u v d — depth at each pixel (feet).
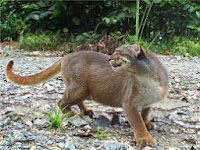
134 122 8.57
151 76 8.46
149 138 8.41
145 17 19.43
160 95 8.66
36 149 8.07
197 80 12.85
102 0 20.01
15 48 19.29
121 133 8.89
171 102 10.82
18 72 13.61
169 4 19.31
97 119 9.43
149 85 8.53
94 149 8.10
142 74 8.38
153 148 8.23
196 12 18.88
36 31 20.31
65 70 9.46
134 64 8.27
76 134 8.64
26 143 8.30
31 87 11.71
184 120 9.68
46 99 10.76
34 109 10.03
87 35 18.71
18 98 10.77
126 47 8.29
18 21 21.29
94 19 20.40
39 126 9.05
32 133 8.64
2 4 21.58
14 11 21.54
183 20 19.63
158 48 18.25
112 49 16.75
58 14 19.88
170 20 19.88
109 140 8.50
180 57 16.92
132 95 8.61
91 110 9.76
